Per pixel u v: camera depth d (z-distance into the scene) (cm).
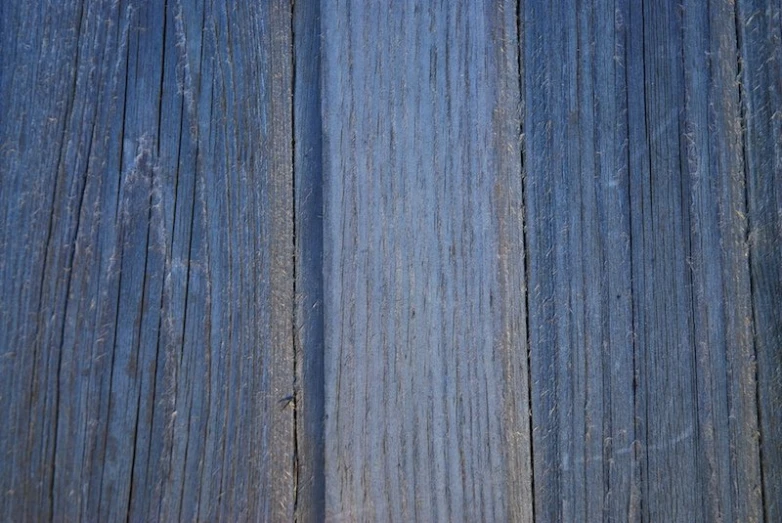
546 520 53
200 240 52
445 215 53
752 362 54
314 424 52
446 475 53
